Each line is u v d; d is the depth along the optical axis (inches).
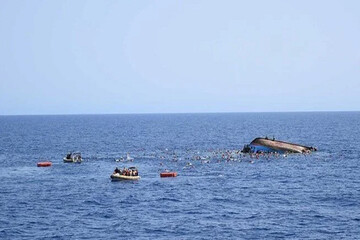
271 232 6028.5
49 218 6742.1
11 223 6501.0
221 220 6560.0
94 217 6776.6
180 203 7564.0
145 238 5831.7
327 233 5974.4
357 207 7194.9
